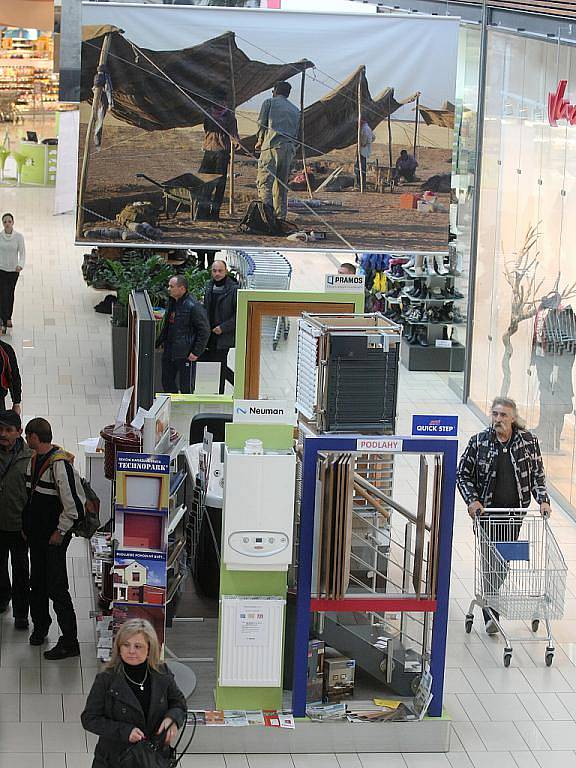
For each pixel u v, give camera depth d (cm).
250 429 827
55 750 828
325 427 877
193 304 1478
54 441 1417
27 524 938
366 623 905
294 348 1311
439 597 859
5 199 2939
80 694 899
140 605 845
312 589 858
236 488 816
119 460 830
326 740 853
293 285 2166
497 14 1580
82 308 2078
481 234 1647
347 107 1221
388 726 857
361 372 873
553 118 1378
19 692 897
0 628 996
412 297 1806
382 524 977
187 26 1195
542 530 1155
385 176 1240
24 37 2922
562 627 1058
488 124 1619
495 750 866
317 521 855
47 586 942
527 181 1470
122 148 1214
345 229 1247
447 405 1675
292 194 1234
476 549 1030
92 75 1197
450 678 963
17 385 1234
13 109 2961
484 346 1628
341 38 1208
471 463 1051
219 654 848
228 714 855
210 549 1046
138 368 1097
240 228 1238
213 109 1211
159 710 680
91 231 1226
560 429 1357
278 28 1205
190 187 1224
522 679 968
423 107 1230
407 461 1447
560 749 871
